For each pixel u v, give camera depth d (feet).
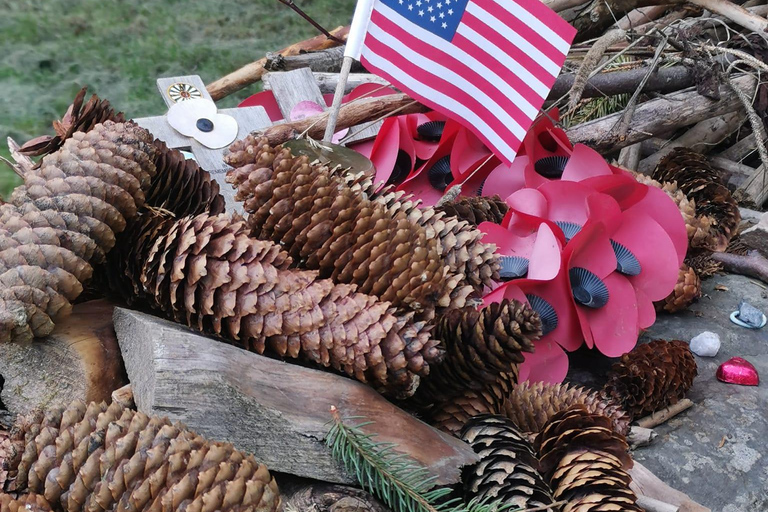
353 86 4.53
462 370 3.16
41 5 6.53
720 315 3.99
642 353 3.62
